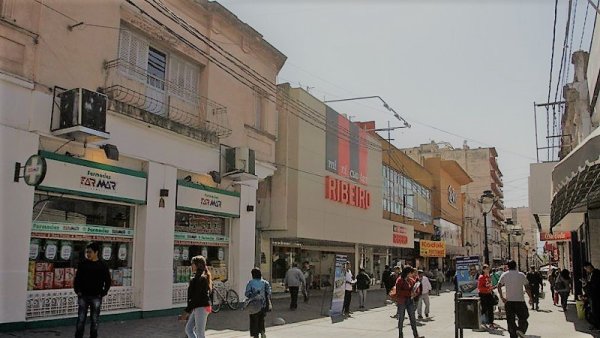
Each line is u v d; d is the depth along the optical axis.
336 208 26.58
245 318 14.92
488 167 84.31
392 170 37.44
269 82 20.62
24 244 10.65
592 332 13.97
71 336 10.31
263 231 23.05
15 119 10.73
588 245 18.41
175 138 15.27
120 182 13.29
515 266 11.38
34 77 11.20
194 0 16.41
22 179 10.70
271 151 20.58
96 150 12.84
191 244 16.30
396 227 35.59
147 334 11.34
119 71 13.81
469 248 61.72
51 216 11.87
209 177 16.95
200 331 8.71
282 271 24.53
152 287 14.02
